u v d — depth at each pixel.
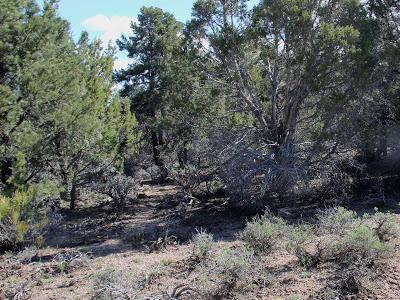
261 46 14.07
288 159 13.73
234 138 15.55
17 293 7.08
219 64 15.05
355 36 12.67
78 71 16.22
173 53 15.65
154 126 21.55
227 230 12.23
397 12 16.95
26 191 13.08
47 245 11.88
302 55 13.18
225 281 6.20
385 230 7.42
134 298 5.95
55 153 16.03
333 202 13.95
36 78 14.00
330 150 15.08
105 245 11.59
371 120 14.91
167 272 7.53
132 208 17.78
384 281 5.73
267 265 7.10
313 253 7.30
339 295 5.55
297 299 5.59
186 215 15.00
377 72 14.24
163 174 26.77
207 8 14.28
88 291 6.87
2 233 10.84
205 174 16.94
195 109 15.56
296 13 12.92
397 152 15.98
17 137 13.82
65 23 16.34
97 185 17.02
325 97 13.76
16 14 13.84
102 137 18.25
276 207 14.21
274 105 15.21
